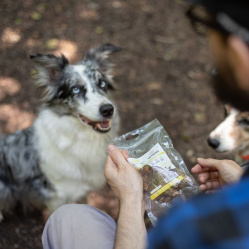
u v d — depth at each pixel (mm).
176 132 3928
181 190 1722
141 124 3994
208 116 4117
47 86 2994
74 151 2881
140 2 5613
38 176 2996
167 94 4355
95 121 2775
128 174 1639
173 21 5352
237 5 730
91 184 3137
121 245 1394
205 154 3723
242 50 763
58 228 1689
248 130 3078
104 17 5324
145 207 1708
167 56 4836
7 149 3047
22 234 2992
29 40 4895
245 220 683
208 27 841
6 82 4336
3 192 3092
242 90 821
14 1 5367
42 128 2936
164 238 724
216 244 664
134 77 4527
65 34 5016
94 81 2916
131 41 5012
